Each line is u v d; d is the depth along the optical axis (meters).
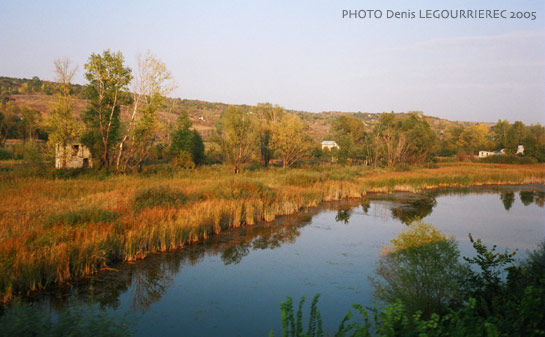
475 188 39.59
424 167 59.00
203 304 9.97
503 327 4.62
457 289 8.09
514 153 82.50
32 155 32.41
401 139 58.72
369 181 37.22
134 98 34.97
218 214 18.19
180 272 12.42
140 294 10.49
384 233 18.58
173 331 8.41
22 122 68.88
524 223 21.47
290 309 4.72
